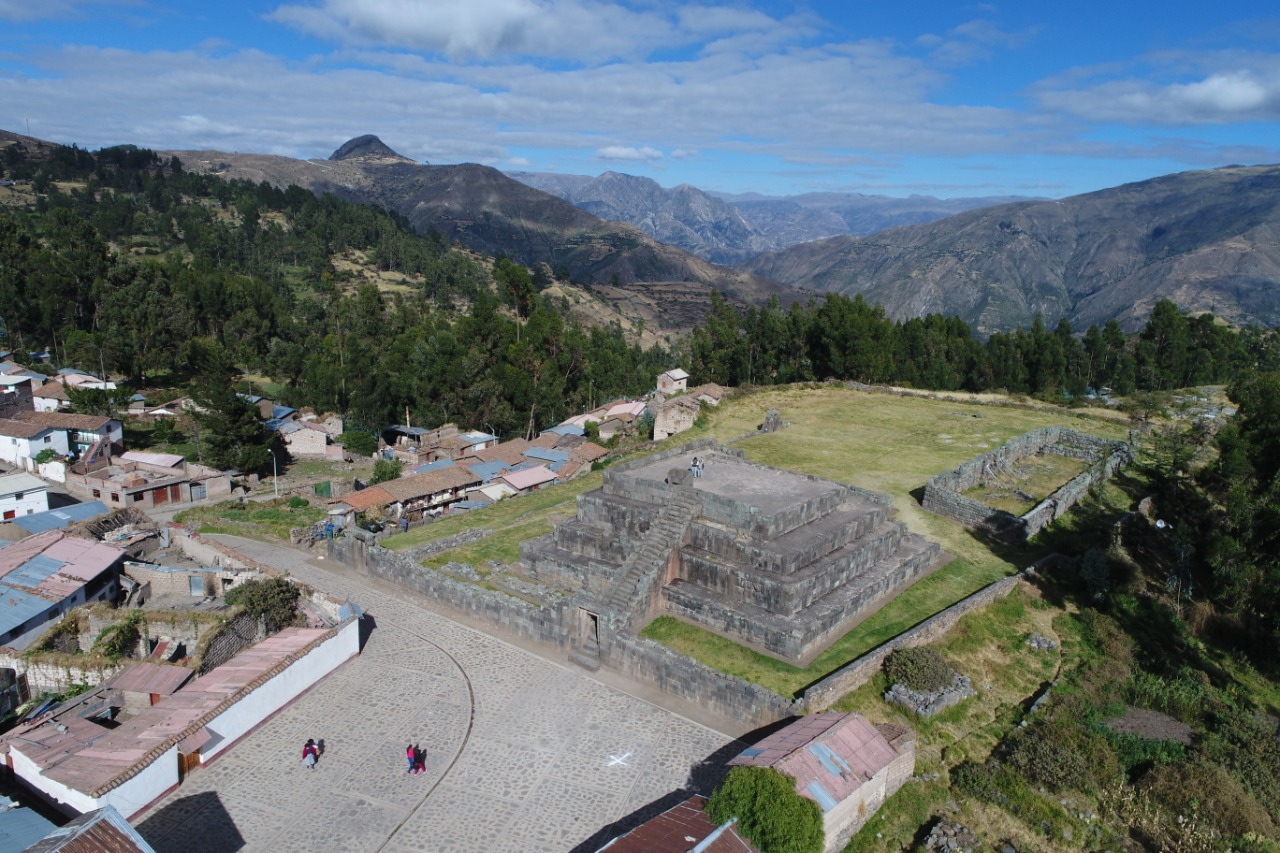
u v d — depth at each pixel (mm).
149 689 30453
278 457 89250
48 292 128500
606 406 105625
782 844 21094
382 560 43062
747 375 106500
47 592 38562
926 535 46469
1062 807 26719
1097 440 61562
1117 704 32656
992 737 30438
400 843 24172
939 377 98500
